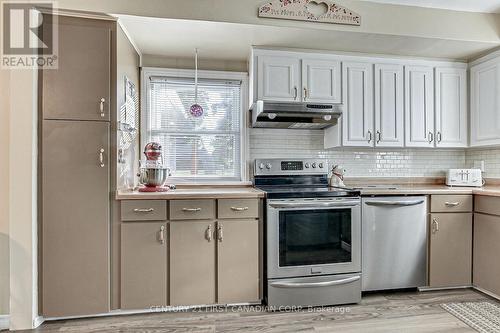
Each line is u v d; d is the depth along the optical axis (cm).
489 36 256
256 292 230
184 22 220
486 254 250
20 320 200
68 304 210
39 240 207
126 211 215
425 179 324
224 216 226
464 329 200
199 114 283
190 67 293
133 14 211
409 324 207
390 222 252
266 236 230
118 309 217
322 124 282
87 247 212
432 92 293
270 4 226
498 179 294
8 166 205
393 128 285
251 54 268
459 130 297
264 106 251
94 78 213
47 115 207
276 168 289
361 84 281
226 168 300
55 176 208
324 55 275
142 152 283
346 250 239
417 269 256
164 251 220
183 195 220
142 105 284
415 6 245
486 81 279
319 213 235
